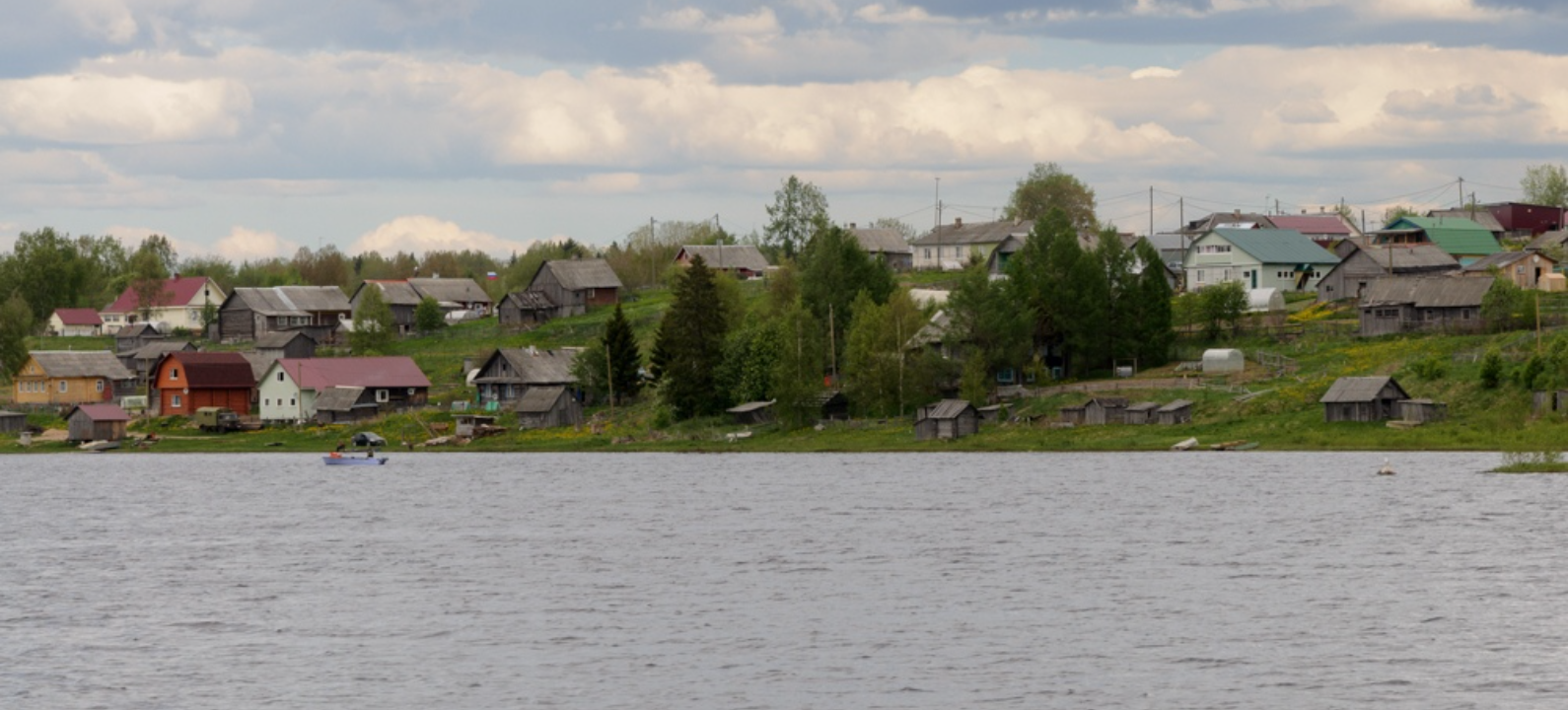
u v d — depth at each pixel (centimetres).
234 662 10675
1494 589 12162
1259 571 13300
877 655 10500
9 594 13525
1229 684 9575
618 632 11381
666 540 16175
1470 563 13288
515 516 18862
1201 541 15012
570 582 13625
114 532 18050
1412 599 11881
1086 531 15962
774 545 15600
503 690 9781
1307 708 9044
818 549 15225
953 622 11456
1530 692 9256
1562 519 15612
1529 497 17212
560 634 11350
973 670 10062
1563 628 10794
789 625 11488
